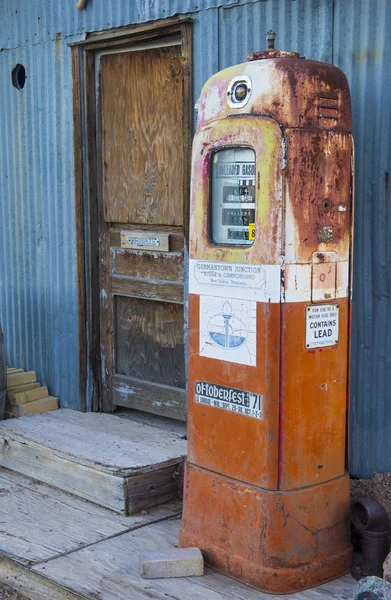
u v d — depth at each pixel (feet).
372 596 9.86
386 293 12.62
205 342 11.86
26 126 19.39
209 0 14.75
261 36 14.01
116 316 18.13
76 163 17.92
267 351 10.93
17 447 16.07
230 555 11.57
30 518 13.93
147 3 15.97
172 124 16.15
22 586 12.03
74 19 17.71
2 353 17.85
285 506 11.03
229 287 11.41
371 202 12.64
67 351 18.83
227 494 11.59
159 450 15.16
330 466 11.57
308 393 11.21
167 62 16.10
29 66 19.10
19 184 19.84
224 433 11.66
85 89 17.72
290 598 10.98
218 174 11.54
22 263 20.03
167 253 16.61
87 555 12.44
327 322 11.34
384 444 12.86
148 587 11.36
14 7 19.31
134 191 17.15
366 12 12.40
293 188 10.70
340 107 11.12
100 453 14.94
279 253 10.75
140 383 17.57
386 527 11.49
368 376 12.96
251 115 10.84
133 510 14.05
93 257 18.10
